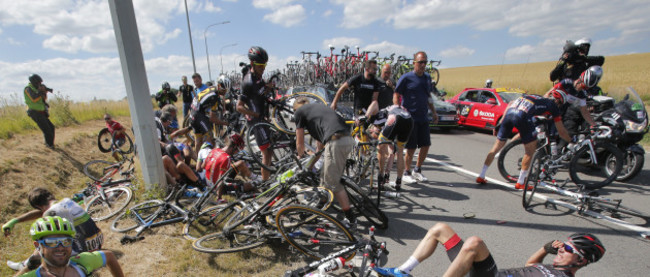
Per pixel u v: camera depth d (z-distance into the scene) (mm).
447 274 2162
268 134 4586
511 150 6367
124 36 4086
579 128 5516
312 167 3562
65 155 6621
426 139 5297
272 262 3139
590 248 1910
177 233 3682
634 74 25984
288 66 20594
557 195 4668
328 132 3285
